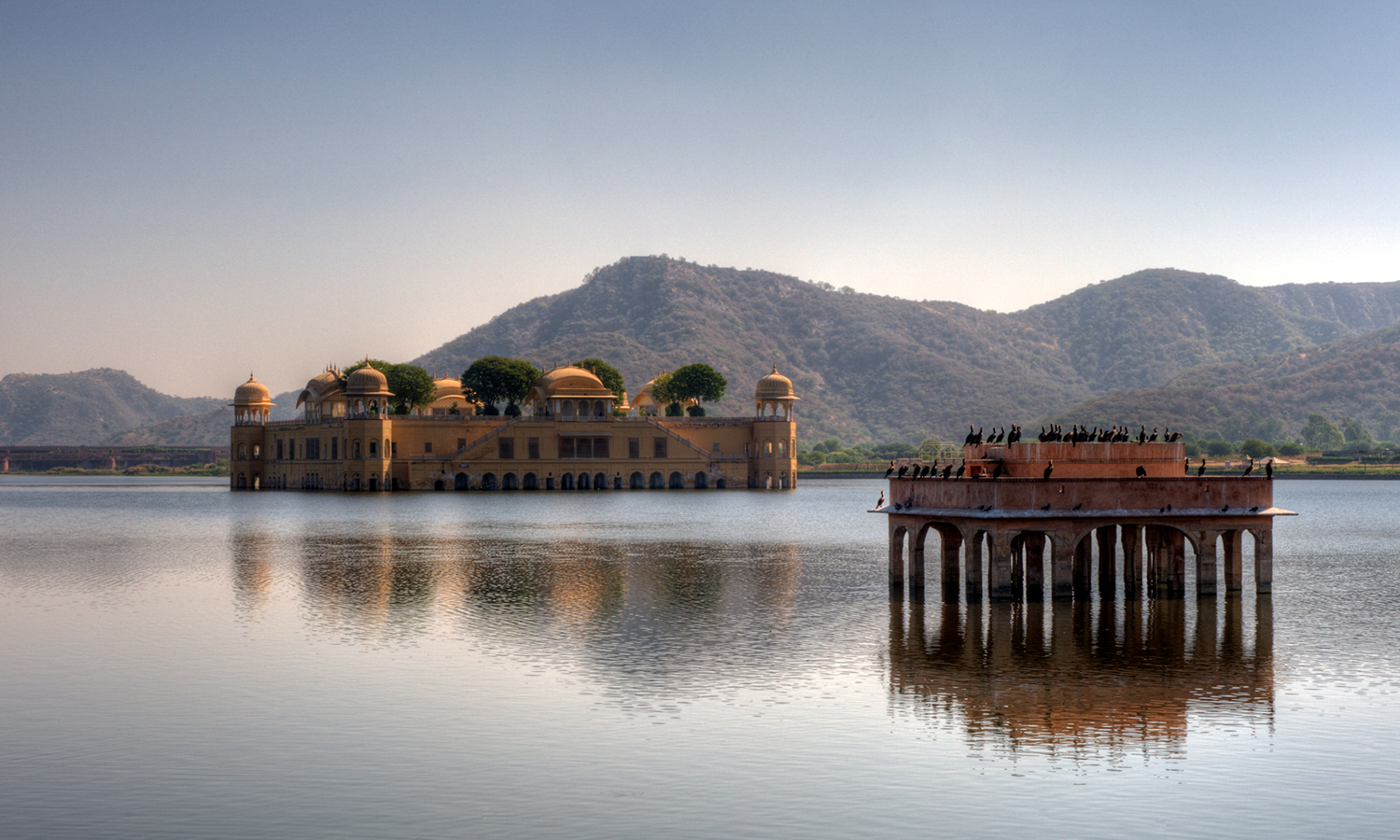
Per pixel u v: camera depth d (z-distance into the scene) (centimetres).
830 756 2891
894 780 2709
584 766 2812
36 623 4794
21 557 7562
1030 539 5222
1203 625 4625
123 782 2708
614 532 9656
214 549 8162
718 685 3616
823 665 3912
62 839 2364
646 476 19188
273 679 3719
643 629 4594
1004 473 5175
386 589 5825
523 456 18762
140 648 4234
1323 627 4603
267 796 2612
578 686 3603
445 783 2695
